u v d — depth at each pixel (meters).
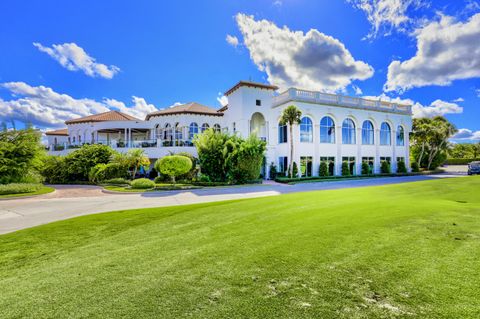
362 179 26.67
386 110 33.41
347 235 4.88
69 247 5.34
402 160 34.84
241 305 2.66
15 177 18.95
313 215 6.96
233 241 5.07
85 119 36.12
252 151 21.70
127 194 16.81
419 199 9.66
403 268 3.32
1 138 19.59
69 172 24.58
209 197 14.38
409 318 2.27
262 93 28.77
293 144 27.23
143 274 3.67
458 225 5.22
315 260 3.79
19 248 5.32
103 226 7.17
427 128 37.94
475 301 2.48
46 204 12.53
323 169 27.81
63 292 3.23
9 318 2.66
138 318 2.53
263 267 3.67
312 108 28.41
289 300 2.72
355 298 2.68
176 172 20.33
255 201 10.48
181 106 35.72
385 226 5.33
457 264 3.36
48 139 44.00
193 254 4.43
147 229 6.59
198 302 2.79
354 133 31.41
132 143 29.27
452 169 43.91
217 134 22.81
